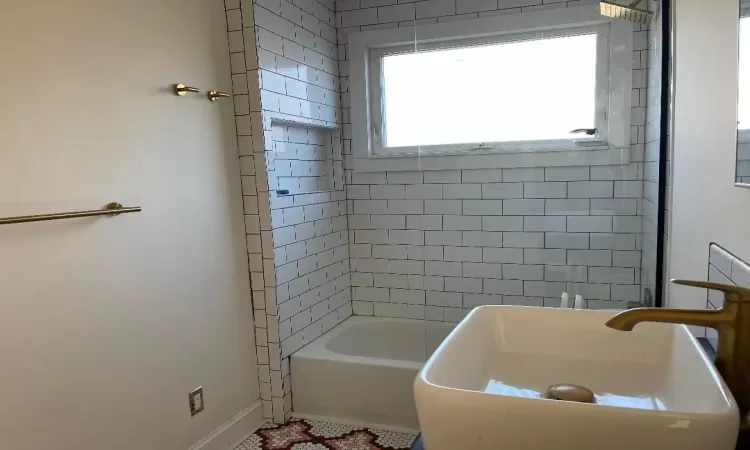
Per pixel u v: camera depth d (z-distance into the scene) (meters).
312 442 2.16
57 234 1.41
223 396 2.10
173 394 1.83
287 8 2.35
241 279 2.22
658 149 1.95
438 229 2.79
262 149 2.16
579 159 2.46
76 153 1.47
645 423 0.66
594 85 2.39
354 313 3.02
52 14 1.40
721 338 0.86
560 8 2.38
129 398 1.65
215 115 2.06
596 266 2.50
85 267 1.50
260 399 2.34
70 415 1.45
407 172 2.81
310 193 2.56
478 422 0.74
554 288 2.58
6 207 1.28
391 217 2.88
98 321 1.54
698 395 0.86
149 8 1.73
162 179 1.79
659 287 1.96
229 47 2.14
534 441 0.71
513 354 1.20
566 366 1.15
